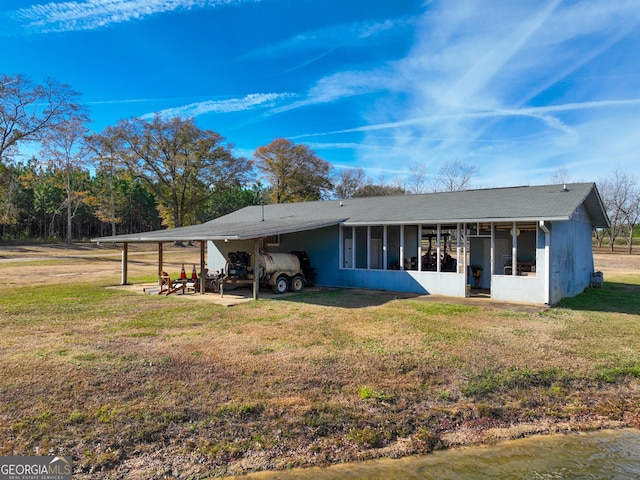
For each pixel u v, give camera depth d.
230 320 8.97
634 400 5.10
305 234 16.16
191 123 42.28
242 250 17.72
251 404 4.53
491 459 3.91
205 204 51.44
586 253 15.59
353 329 8.05
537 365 5.90
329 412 4.46
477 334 7.64
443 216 12.35
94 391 4.79
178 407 4.43
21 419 4.09
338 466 3.71
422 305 10.91
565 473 3.72
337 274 15.27
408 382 5.25
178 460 3.62
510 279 11.68
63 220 50.88
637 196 39.62
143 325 8.42
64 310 10.15
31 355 6.12
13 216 38.56
